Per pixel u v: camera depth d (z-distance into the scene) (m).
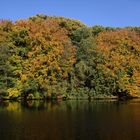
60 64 92.75
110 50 103.06
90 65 96.00
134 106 72.75
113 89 96.94
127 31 113.06
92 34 115.06
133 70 101.00
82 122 49.47
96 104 77.94
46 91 90.06
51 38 94.12
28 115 56.09
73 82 93.56
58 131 42.91
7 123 48.12
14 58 89.44
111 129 44.31
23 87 88.19
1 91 86.00
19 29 91.88
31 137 39.41
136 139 38.84
